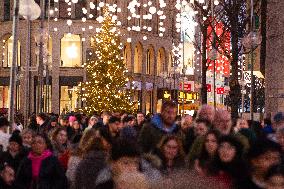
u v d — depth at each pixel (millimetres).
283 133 13594
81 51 93438
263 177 8867
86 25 93312
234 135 11906
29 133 17859
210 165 10070
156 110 106688
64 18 93438
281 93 42938
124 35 97625
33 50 91688
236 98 43375
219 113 15844
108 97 66812
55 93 92312
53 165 14469
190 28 95625
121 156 8391
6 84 95750
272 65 43906
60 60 93188
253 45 36938
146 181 5918
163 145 12461
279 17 43594
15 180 13867
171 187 5812
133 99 99750
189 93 93438
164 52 109875
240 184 8969
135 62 103125
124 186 5941
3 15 97438
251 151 9008
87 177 11875
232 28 43375
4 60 96375
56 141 18766
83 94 70812
